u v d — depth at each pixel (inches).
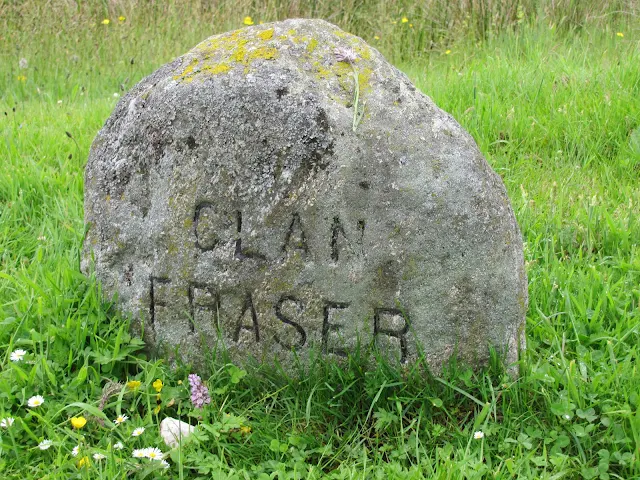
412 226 60.8
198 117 63.0
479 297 61.5
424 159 60.6
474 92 100.3
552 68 111.4
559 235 80.3
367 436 62.1
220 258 63.6
